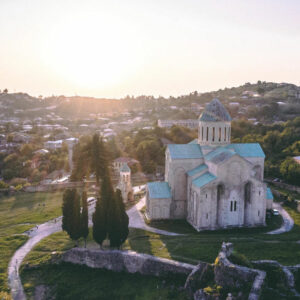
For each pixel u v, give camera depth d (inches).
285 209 2989.7
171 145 2851.9
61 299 1710.1
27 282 1838.1
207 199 2434.8
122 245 2199.8
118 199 2112.5
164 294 1612.9
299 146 4781.0
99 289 1763.0
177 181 2773.1
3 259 2084.2
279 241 2192.4
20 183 4574.3
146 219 2792.8
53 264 1989.4
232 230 2454.5
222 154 2541.8
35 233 2519.7
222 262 1461.6
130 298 1656.0
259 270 1444.4
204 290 1418.6
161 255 1958.7
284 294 1384.1
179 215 2802.7
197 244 2145.7
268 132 5428.2
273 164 4318.4
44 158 5861.2
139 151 5369.1
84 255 1958.7
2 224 2773.1
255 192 2507.4
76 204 2166.6
